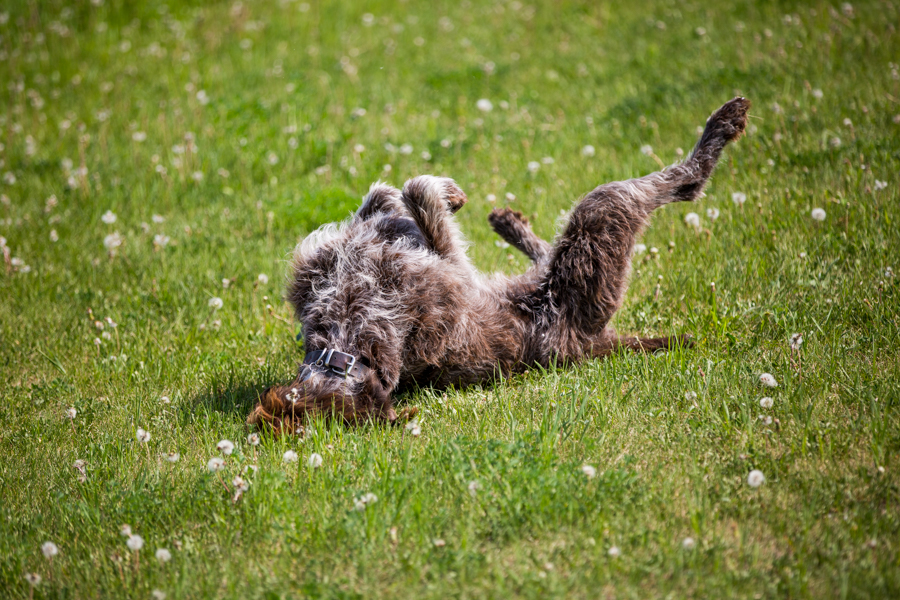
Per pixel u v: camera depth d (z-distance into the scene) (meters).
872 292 7.02
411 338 6.33
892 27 12.83
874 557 4.21
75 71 16.95
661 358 6.63
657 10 16.84
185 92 15.51
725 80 12.70
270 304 8.83
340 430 5.79
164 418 6.77
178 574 4.67
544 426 5.69
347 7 19.34
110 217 9.59
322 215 10.62
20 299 9.28
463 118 13.34
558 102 13.77
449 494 5.15
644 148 9.78
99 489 5.74
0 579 4.81
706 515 4.75
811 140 10.33
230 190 11.92
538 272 7.25
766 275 7.84
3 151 13.84
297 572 4.66
